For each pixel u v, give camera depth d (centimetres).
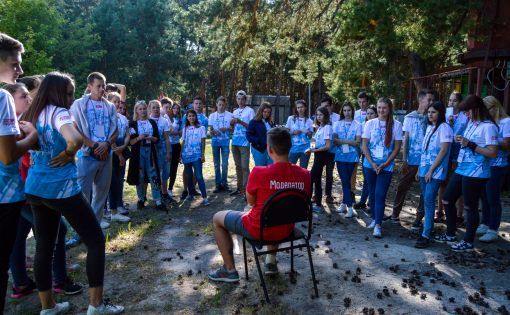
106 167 522
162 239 559
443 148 509
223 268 420
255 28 1434
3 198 280
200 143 754
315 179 711
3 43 270
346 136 687
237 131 820
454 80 1125
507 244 535
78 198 328
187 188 801
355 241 550
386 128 574
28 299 390
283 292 398
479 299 380
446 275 438
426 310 364
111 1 3572
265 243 377
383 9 843
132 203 762
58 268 392
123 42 3472
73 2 3847
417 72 1274
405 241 552
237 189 845
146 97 3600
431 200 523
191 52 3878
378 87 1353
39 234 335
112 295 394
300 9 1399
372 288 406
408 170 613
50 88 316
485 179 489
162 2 3669
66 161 315
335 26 1352
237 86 3688
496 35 923
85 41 2980
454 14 902
